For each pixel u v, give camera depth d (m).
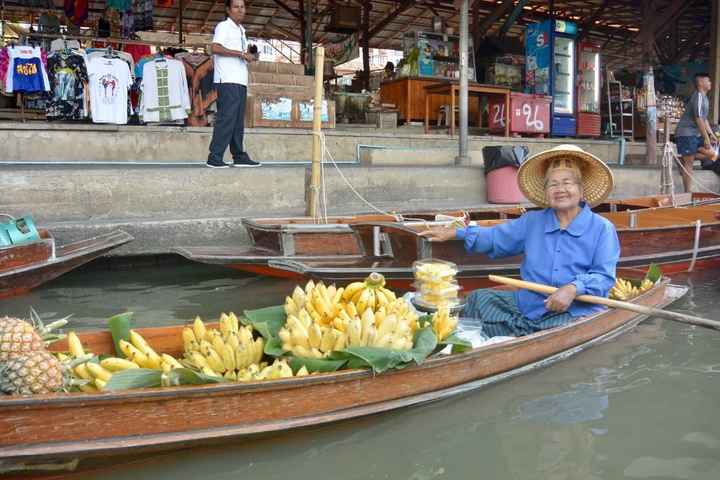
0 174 6.53
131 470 2.60
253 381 2.63
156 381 2.63
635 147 14.77
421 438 2.93
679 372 3.75
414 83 13.39
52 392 2.50
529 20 19.41
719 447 2.88
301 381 2.71
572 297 3.65
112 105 9.82
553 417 3.14
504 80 14.98
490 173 9.28
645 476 2.63
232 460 2.73
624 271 5.52
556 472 2.65
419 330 3.23
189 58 10.27
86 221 6.74
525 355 3.58
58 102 9.75
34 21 16.09
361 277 5.23
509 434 2.97
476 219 7.45
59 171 6.77
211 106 10.44
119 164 8.95
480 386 3.39
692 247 6.69
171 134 9.70
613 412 3.21
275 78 10.89
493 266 5.50
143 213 7.17
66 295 5.61
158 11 18.28
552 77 13.86
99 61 9.70
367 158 10.01
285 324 3.44
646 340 4.34
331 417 2.82
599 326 4.10
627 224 7.56
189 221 6.89
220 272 6.64
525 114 13.12
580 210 3.88
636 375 3.69
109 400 2.39
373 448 2.84
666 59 19.94
